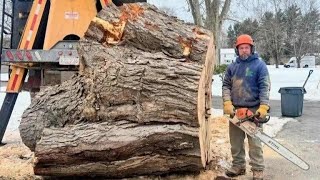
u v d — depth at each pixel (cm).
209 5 2834
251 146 543
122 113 508
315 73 3878
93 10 744
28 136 571
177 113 494
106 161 503
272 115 1231
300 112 1212
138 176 531
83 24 736
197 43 546
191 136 491
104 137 495
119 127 505
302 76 3356
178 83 497
